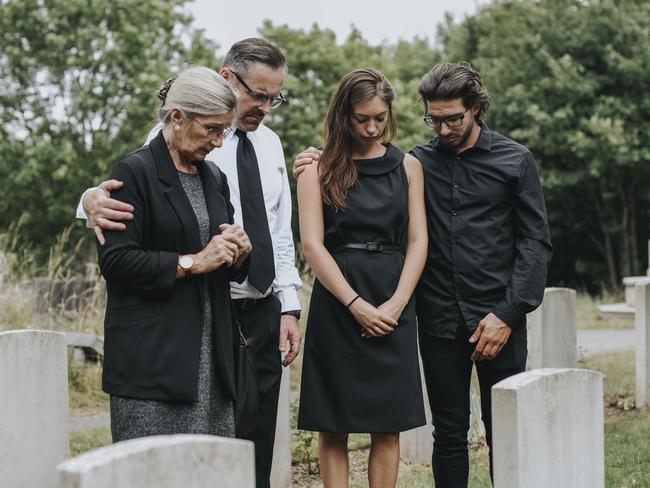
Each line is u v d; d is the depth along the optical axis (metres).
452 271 4.19
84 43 27.94
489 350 4.09
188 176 3.43
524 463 2.88
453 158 4.24
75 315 9.30
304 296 10.23
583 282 28.14
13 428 4.03
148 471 2.12
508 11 26.97
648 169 24.56
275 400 4.02
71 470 2.01
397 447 4.11
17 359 4.04
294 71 28.12
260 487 4.01
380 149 4.14
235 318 3.57
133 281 3.22
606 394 8.13
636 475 5.41
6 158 28.02
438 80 4.07
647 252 26.62
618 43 24.73
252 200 3.93
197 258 3.28
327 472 4.14
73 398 8.23
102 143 27.80
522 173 4.16
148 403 3.23
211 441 2.26
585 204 26.75
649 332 7.61
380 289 3.99
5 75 28.62
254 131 4.09
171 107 3.31
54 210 27.39
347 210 4.02
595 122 23.20
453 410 4.28
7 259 9.94
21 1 28.28
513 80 25.84
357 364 3.99
